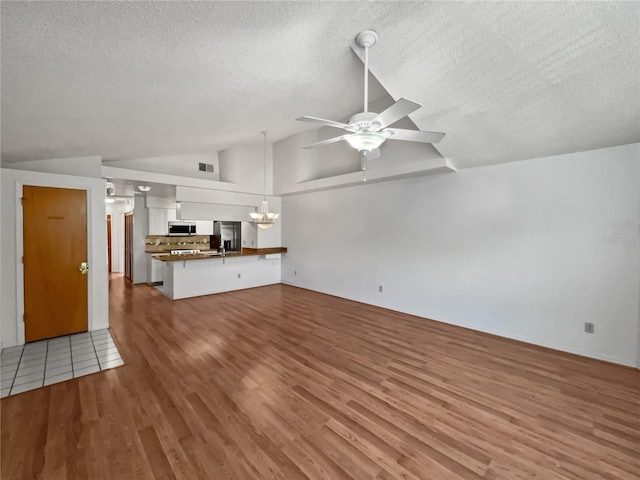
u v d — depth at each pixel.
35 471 1.61
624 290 2.88
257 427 1.98
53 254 3.50
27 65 1.72
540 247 3.35
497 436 1.91
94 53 1.75
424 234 4.38
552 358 3.05
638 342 2.82
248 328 3.93
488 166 3.70
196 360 2.97
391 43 2.26
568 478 1.58
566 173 3.16
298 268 6.67
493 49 2.12
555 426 2.00
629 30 1.79
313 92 3.44
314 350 3.24
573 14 1.78
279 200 7.02
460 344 3.42
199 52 1.99
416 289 4.51
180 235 7.38
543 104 2.53
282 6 1.72
